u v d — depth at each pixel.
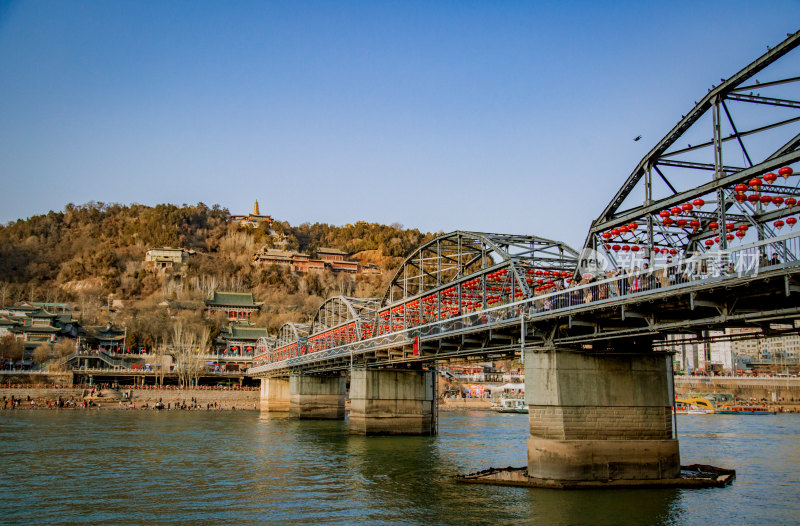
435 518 30.78
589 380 35.62
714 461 50.22
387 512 32.44
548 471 35.56
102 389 131.50
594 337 33.22
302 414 94.62
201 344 161.50
